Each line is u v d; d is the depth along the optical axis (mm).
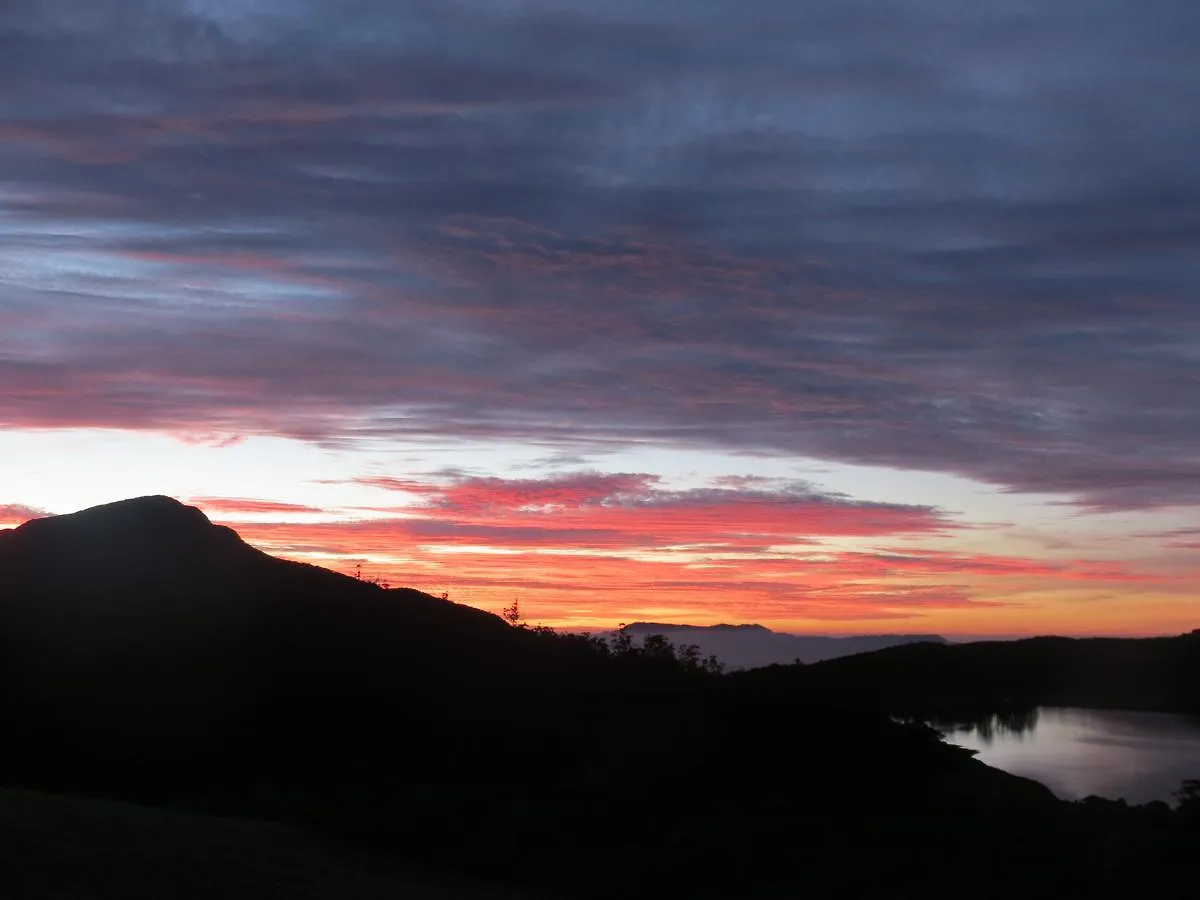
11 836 18750
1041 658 120062
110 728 40250
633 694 47781
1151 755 71562
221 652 48156
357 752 40469
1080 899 23562
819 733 43344
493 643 54500
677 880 24656
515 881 24688
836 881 24734
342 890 20641
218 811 28625
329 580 60031
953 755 45250
